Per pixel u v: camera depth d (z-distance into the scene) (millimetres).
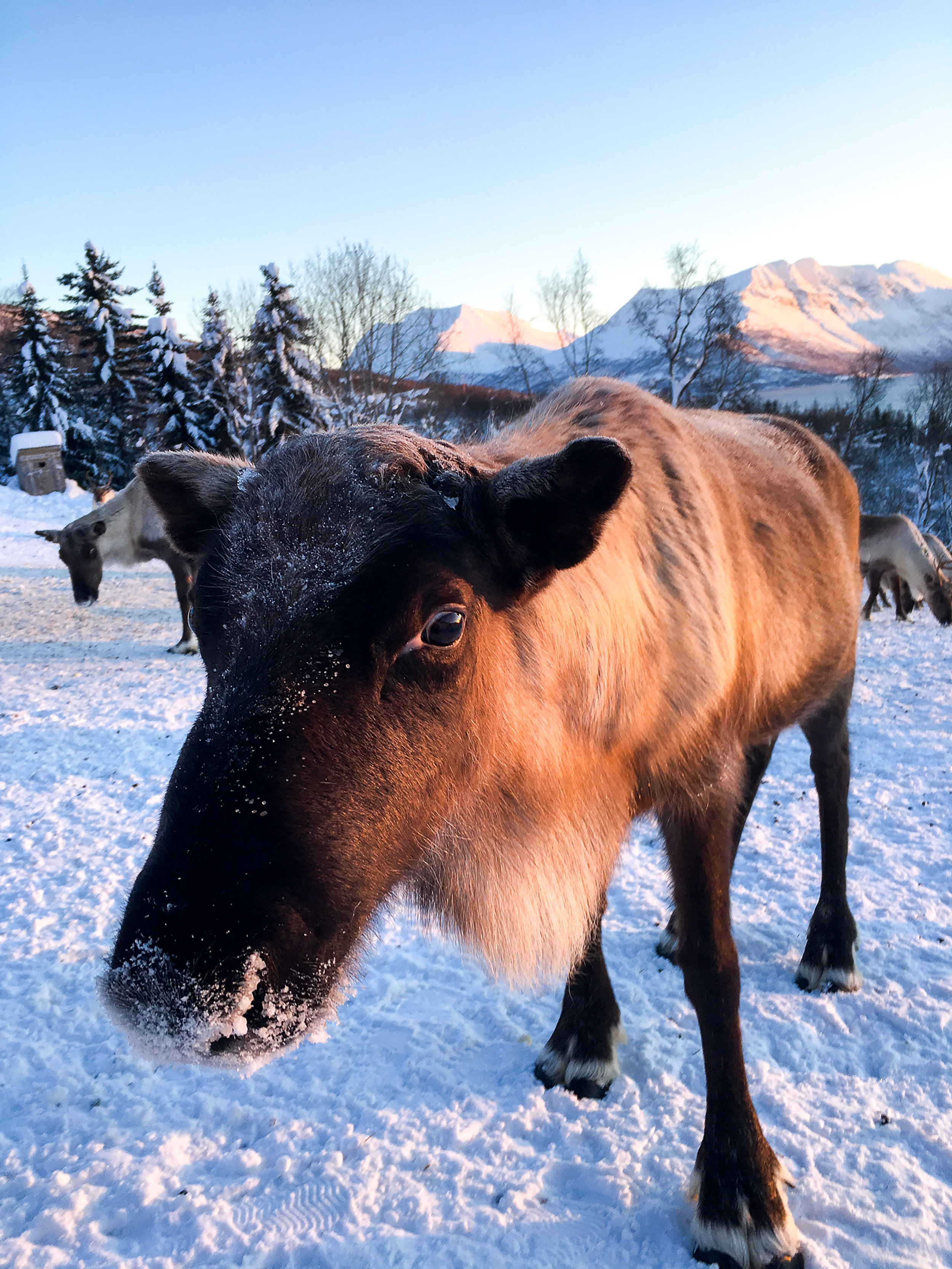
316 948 1671
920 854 5367
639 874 5316
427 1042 3586
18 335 47875
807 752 8297
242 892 1577
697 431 3430
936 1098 3094
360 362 31516
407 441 2135
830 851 3941
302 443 2115
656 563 2729
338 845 1718
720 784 2834
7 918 4828
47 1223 2662
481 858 2426
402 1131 3023
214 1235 2613
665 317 33531
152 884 1602
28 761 7891
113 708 9805
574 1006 3266
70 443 47969
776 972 4035
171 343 38406
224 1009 1499
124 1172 2889
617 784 2713
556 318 33781
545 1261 2486
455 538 2033
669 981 4008
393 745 1848
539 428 2947
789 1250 2436
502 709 2229
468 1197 2721
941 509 42375
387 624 1809
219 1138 3059
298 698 1716
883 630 17594
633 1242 2553
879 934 4320
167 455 2430
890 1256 2434
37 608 18016
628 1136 2951
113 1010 1561
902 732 8586
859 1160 2799
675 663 2695
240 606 1820
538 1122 3057
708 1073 2605
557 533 2102
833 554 3836
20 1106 3264
